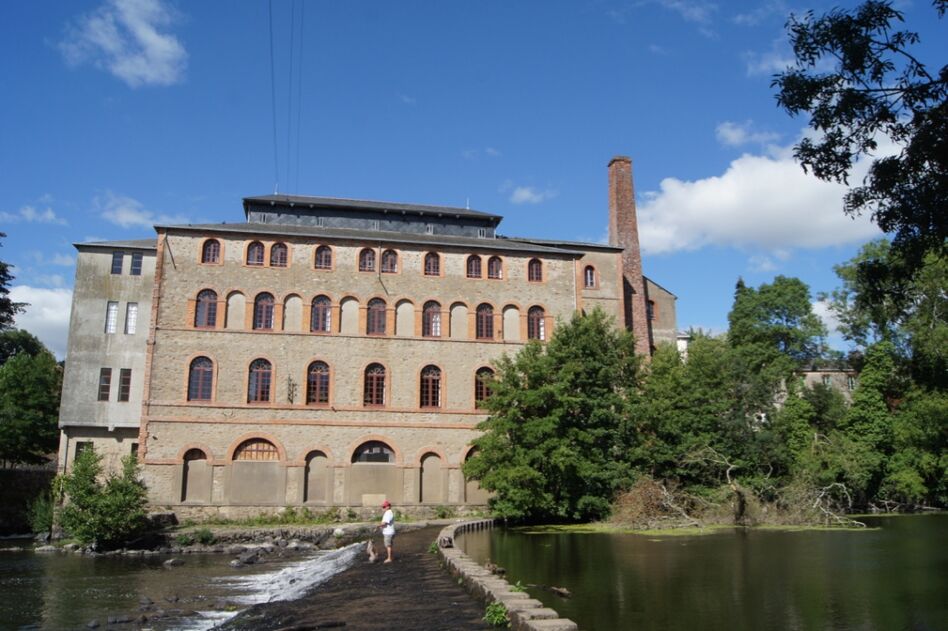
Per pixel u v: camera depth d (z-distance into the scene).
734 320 60.78
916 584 18.33
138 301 42.22
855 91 11.93
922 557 23.16
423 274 43.62
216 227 41.44
